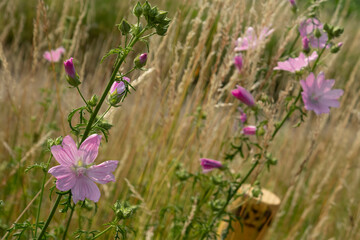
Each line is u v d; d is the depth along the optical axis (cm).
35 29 84
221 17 78
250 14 77
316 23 70
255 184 68
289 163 107
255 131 68
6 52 103
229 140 79
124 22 49
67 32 97
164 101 82
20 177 73
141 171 85
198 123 81
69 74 50
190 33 78
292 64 67
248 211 71
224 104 77
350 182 108
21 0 153
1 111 93
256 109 68
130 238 75
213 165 69
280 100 69
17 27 146
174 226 73
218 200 69
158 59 81
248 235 72
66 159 49
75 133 50
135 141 84
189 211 76
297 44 80
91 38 136
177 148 83
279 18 77
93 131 51
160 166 79
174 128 87
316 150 102
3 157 88
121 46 51
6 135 88
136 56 52
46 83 90
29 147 85
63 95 89
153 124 83
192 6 81
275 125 67
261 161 67
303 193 109
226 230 67
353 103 98
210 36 86
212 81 77
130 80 52
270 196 75
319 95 65
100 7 169
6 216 74
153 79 86
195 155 81
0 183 81
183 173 74
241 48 76
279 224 103
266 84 73
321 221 88
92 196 50
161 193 80
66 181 49
